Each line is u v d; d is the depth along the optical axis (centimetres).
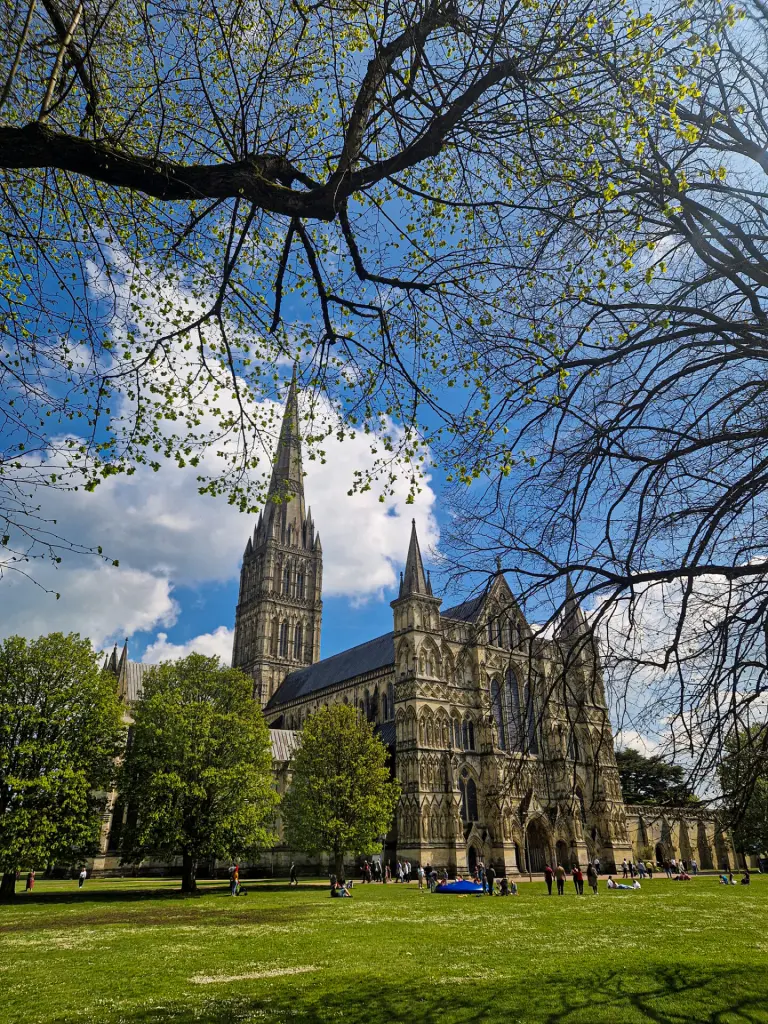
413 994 1909
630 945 2766
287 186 1205
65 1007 1788
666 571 1173
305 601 15112
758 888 5891
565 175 1189
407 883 7100
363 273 1293
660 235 1239
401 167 1145
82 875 6444
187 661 6569
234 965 2403
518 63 1072
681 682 1211
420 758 8025
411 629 8531
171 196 1089
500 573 1369
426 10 1087
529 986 2003
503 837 7919
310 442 1600
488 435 1427
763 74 1172
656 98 1105
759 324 1191
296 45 1227
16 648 5416
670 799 1230
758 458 1336
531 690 1381
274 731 9844
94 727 5488
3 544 1030
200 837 5781
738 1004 1764
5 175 1433
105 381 1382
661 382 1231
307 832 6581
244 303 1553
